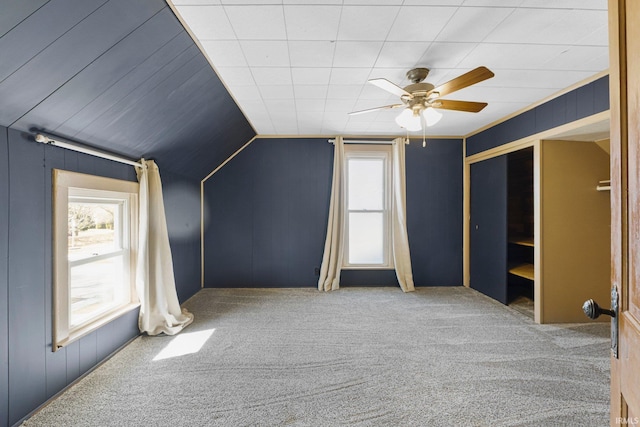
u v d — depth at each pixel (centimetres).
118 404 192
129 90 205
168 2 166
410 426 173
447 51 222
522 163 475
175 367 236
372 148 471
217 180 466
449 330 307
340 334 297
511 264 445
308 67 246
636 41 72
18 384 173
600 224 328
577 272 327
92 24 147
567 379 219
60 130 197
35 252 185
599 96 258
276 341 282
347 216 478
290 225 471
